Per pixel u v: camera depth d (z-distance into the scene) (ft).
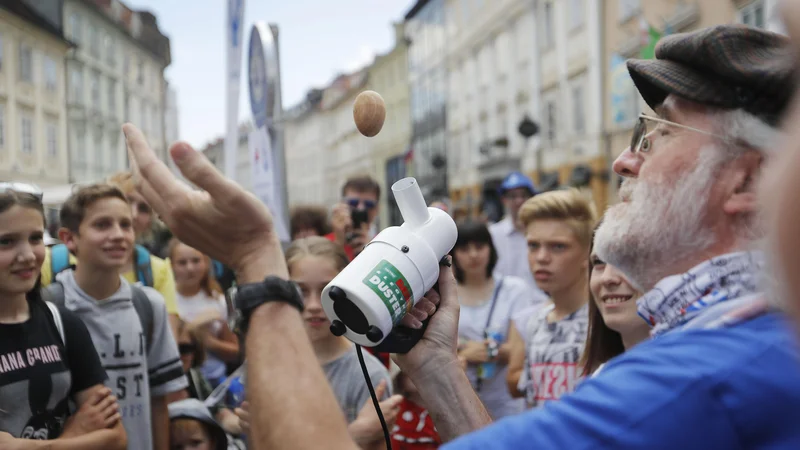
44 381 6.86
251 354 3.04
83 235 8.64
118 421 7.38
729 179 3.22
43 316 7.21
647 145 3.48
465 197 95.81
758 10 37.09
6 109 94.07
